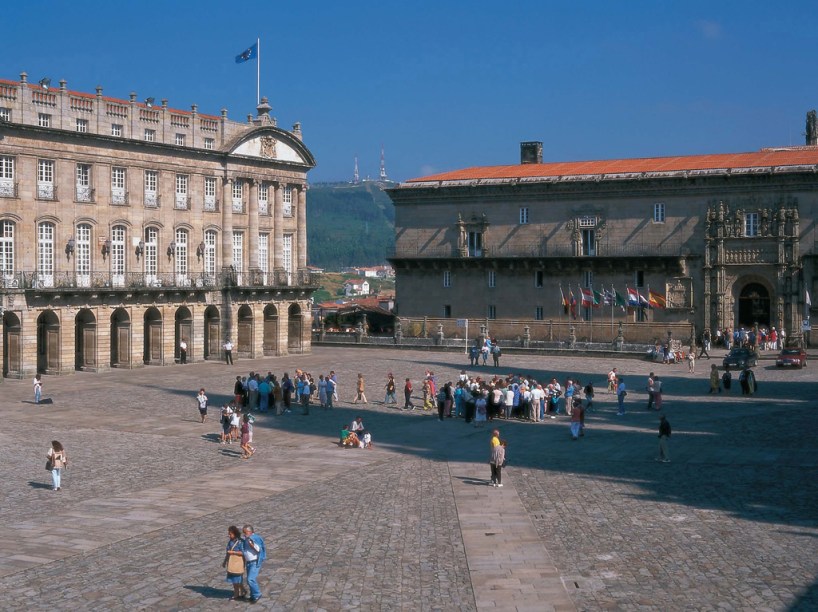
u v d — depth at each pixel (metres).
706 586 25.12
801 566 26.70
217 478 40.50
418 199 115.12
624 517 32.66
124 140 81.56
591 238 107.56
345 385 73.06
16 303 73.88
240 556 24.30
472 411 56.59
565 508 34.19
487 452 46.88
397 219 116.62
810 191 98.00
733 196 101.12
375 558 28.03
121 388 69.94
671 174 102.62
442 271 114.12
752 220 100.50
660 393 59.88
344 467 43.09
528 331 101.75
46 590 25.16
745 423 53.44
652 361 90.12
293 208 99.44
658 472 40.72
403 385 72.94
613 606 23.77
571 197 107.94
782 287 98.75
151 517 33.34
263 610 23.73
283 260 97.75
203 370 82.31
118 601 24.33
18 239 75.00
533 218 109.88
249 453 45.44
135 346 83.50
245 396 61.72
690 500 35.09
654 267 104.00
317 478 40.56
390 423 56.16
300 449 47.88
